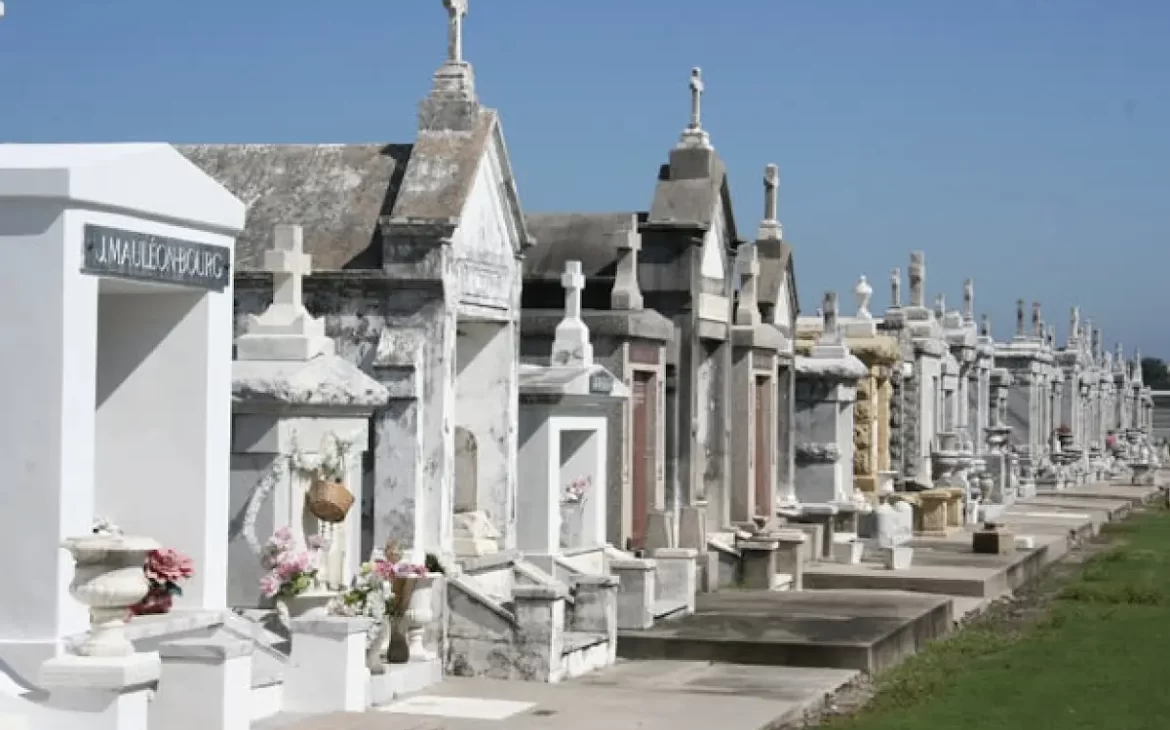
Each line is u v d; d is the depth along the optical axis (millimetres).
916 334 55438
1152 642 28719
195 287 17703
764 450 37969
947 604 30562
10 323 15859
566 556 26062
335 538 20969
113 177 16250
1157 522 61875
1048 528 53062
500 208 24672
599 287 32406
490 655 22250
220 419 18203
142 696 14562
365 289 23078
